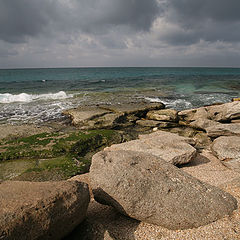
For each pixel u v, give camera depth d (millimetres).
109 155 5387
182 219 4320
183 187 4781
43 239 3215
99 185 4688
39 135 10773
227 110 13836
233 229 4215
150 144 8633
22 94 23016
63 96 23078
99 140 10664
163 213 4371
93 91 27047
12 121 14289
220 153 8125
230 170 7543
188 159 7895
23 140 10148
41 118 15133
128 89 29328
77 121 13828
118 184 4520
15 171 7785
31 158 8820
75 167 8125
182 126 14148
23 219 3012
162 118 14719
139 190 4492
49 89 28344
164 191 4590
